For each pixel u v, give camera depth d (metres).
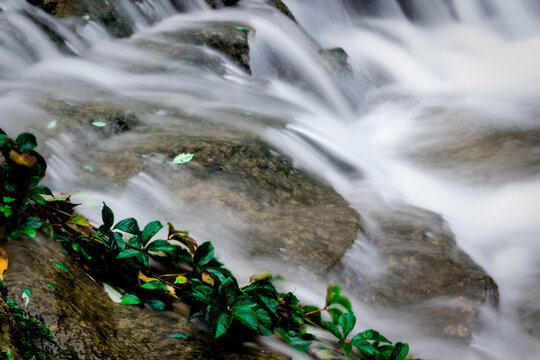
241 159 4.31
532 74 10.16
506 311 3.76
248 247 3.36
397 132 7.37
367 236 3.85
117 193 3.55
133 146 4.16
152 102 5.27
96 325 1.91
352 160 5.51
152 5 8.02
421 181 5.73
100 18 6.96
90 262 2.33
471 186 5.70
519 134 7.11
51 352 1.70
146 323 2.08
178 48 6.93
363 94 8.91
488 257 4.41
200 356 1.94
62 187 3.50
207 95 5.89
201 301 2.09
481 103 8.52
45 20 6.33
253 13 9.14
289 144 5.02
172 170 3.92
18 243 2.12
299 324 2.53
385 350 2.32
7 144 2.18
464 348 3.04
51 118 4.22
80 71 5.77
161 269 2.55
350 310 2.48
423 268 3.63
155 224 2.42
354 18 12.52
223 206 3.68
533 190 5.53
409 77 10.14
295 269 3.25
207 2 9.18
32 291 1.87
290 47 8.55
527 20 13.33
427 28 13.34
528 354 3.36
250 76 7.22
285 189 4.18
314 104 7.62
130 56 6.55
